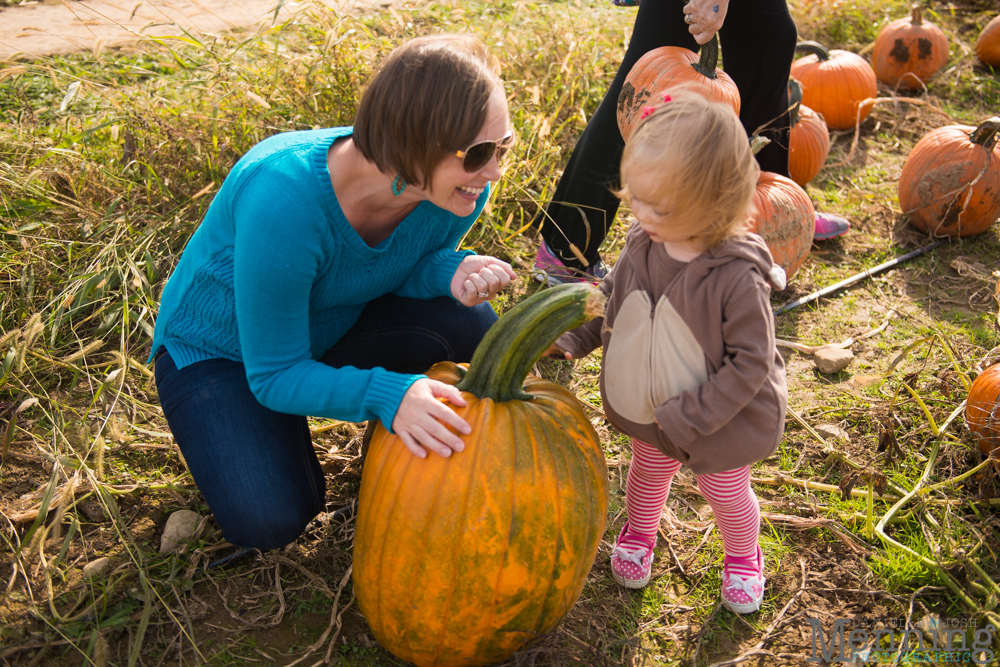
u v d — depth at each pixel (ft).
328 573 7.70
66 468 8.50
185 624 7.11
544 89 15.42
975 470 8.49
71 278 10.66
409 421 5.99
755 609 7.43
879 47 19.74
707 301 5.90
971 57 20.86
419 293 8.00
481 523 5.79
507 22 17.37
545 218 11.60
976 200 13.05
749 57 11.24
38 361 9.78
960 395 10.00
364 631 7.16
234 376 7.25
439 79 5.58
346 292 7.27
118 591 7.36
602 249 12.78
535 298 6.10
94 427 9.21
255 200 6.27
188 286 7.13
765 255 5.98
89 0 19.97
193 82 13.83
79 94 14.28
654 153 5.47
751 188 5.71
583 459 6.24
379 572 6.11
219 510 6.92
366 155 6.05
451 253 7.88
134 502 8.34
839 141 17.24
